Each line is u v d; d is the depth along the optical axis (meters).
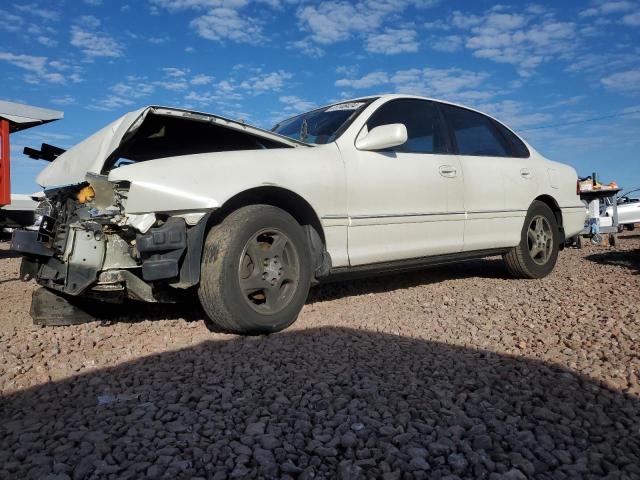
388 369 2.86
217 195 3.30
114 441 2.06
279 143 3.91
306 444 2.04
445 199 4.79
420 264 4.73
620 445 2.02
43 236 3.54
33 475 1.82
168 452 1.97
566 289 5.01
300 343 3.33
